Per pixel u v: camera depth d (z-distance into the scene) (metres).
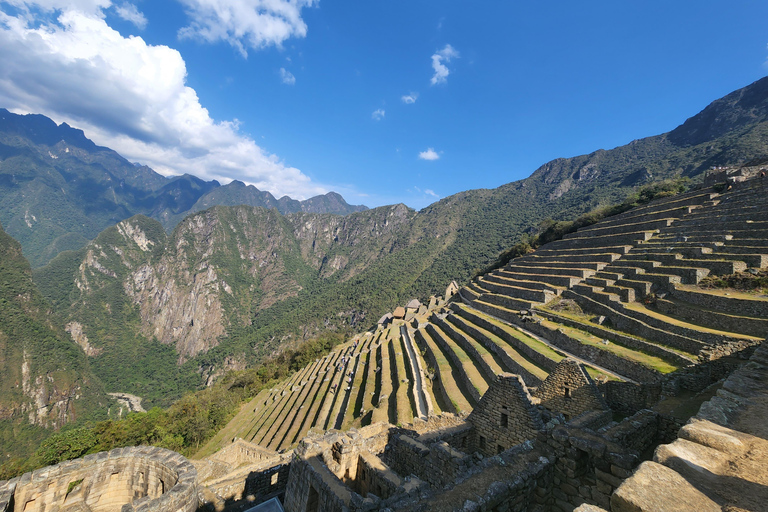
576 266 48.91
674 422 9.53
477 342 37.75
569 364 12.95
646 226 48.56
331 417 33.81
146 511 9.90
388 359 44.59
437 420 14.61
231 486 15.43
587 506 4.49
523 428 11.35
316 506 9.62
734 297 27.00
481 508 6.74
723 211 40.62
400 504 7.40
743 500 3.89
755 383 7.85
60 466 11.59
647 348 26.34
